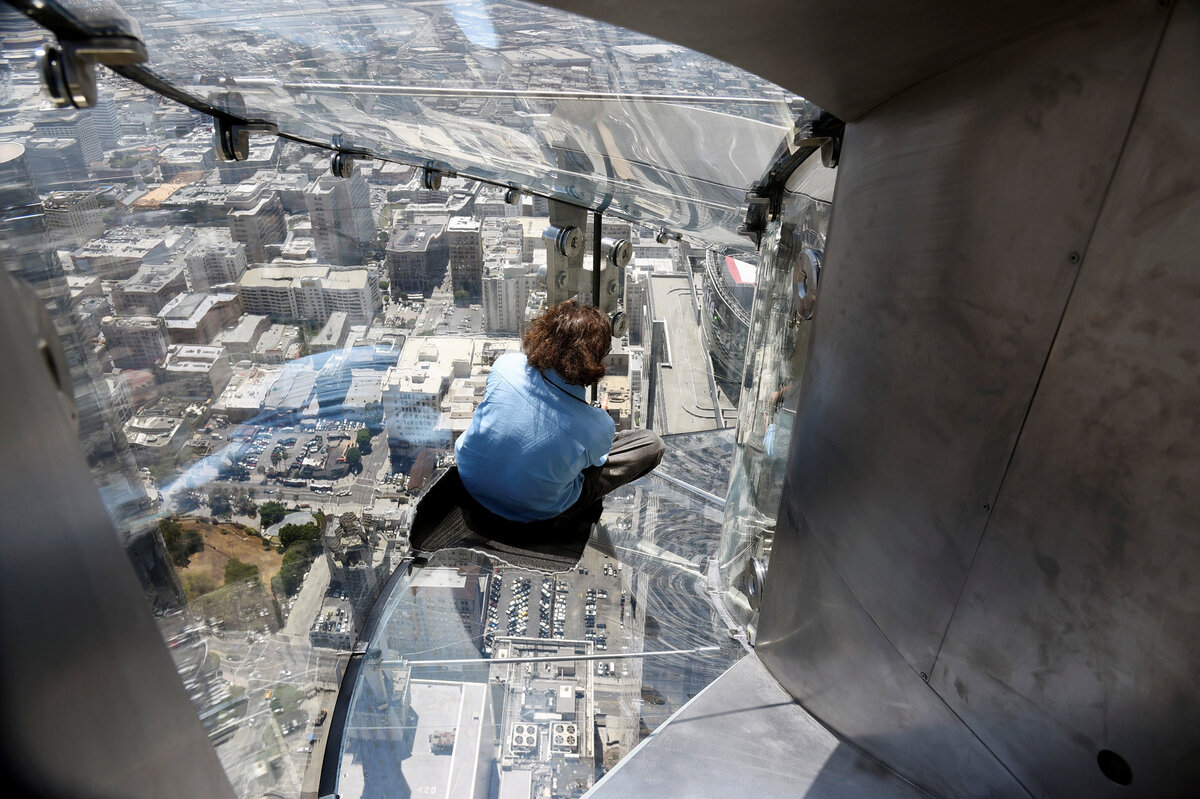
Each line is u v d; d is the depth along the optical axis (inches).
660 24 34.6
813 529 57.9
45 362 21.5
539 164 82.7
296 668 78.4
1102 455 31.1
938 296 39.8
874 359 46.9
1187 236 26.2
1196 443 27.2
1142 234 27.8
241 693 67.9
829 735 59.1
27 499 18.8
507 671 94.1
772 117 54.4
